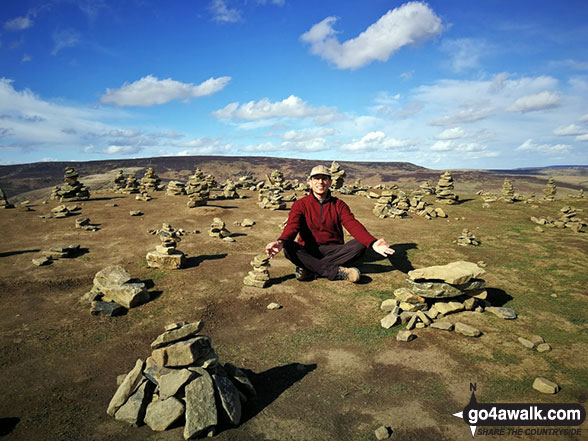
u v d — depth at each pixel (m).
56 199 18.30
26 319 5.31
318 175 6.58
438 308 5.45
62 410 3.28
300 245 6.85
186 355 3.23
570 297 6.16
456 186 73.62
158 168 100.56
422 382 3.69
